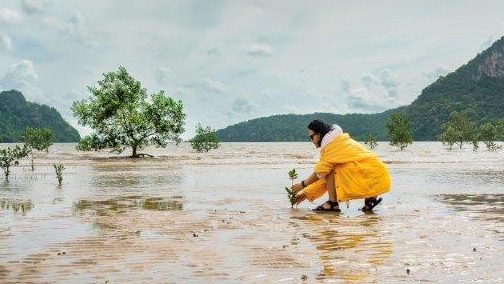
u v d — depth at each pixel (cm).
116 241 589
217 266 457
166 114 4500
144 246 556
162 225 716
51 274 433
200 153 5922
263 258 490
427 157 4081
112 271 441
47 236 626
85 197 1160
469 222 730
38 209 920
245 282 399
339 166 905
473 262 465
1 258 499
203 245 561
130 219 779
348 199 896
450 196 1136
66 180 1783
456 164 2881
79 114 4394
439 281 396
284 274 425
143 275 425
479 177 1798
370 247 544
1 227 700
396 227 689
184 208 937
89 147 4438
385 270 436
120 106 4331
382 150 6988
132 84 4422
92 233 648
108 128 4453
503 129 10881
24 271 445
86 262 478
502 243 562
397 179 1708
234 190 1341
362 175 888
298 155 4966
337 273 427
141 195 1206
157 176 2003
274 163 3259
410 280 400
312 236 620
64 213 859
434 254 503
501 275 415
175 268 450
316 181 953
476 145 7106
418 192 1235
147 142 4559
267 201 1063
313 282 396
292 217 806
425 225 704
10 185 1548
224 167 2773
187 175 2066
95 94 4419
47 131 5762
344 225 713
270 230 670
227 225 716
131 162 3475
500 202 1007
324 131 944
